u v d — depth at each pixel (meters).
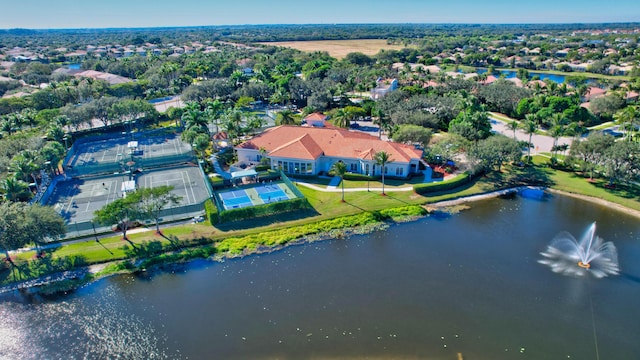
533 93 138.75
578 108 117.69
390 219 66.00
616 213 66.88
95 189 78.88
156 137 117.62
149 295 48.84
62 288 50.38
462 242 59.09
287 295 48.25
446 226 63.84
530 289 48.56
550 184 78.38
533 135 110.62
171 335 42.53
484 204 71.25
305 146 84.88
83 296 48.97
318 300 47.28
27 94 152.25
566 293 47.75
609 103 122.94
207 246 58.38
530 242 58.78
